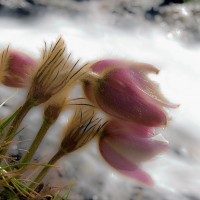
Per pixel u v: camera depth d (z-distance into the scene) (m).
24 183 0.30
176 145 0.40
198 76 0.52
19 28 0.52
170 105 0.25
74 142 0.26
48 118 0.26
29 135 0.35
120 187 0.34
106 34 0.55
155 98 0.25
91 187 0.33
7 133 0.27
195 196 0.35
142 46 0.55
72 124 0.26
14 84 0.28
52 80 0.25
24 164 0.27
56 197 0.29
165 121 0.25
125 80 0.25
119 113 0.25
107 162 0.26
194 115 0.45
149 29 0.57
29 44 0.49
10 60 0.27
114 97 0.25
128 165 0.26
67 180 0.33
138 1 0.60
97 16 0.57
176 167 0.38
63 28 0.54
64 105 0.26
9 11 0.54
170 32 0.58
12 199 0.28
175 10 0.60
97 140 0.27
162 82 0.49
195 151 0.40
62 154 0.27
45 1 0.57
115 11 0.59
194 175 0.37
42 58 0.26
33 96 0.25
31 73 0.26
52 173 0.33
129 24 0.57
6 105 0.37
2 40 0.49
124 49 0.53
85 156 0.35
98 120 0.27
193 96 0.48
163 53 0.54
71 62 0.25
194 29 0.59
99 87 0.25
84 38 0.53
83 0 0.59
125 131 0.26
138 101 0.25
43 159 0.34
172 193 0.35
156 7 0.60
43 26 0.53
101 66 0.26
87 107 0.26
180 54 0.55
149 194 0.34
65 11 0.57
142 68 0.26
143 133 0.26
